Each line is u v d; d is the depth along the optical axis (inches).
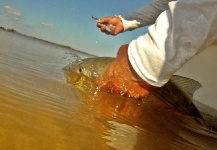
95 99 19.3
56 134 10.1
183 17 20.1
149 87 22.6
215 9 19.9
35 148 8.5
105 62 31.2
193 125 21.9
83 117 13.5
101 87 23.4
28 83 17.5
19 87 15.5
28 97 13.9
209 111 31.4
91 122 13.1
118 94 22.9
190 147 14.8
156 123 18.1
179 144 14.6
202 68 34.9
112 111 17.3
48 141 9.3
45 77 22.0
